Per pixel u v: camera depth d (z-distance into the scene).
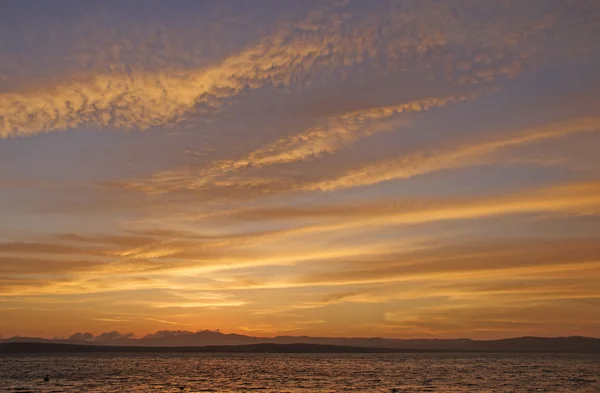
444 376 152.88
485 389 112.06
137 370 179.75
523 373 167.25
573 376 152.50
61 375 149.00
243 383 126.94
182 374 160.00
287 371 181.25
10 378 135.75
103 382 126.06
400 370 187.12
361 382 130.38
